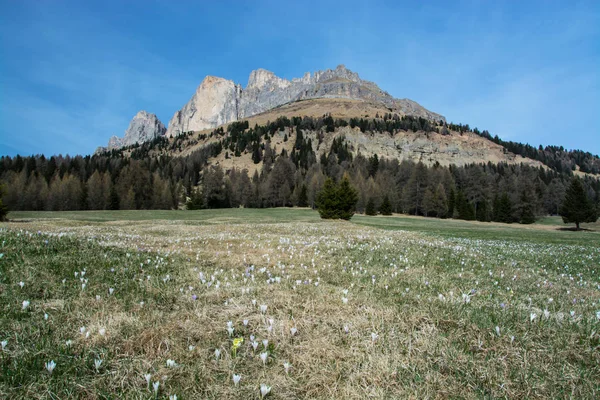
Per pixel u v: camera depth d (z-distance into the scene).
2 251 8.29
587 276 10.88
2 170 108.19
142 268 8.42
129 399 3.27
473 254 13.84
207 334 4.64
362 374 3.83
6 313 4.89
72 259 8.36
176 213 72.19
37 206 87.81
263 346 4.44
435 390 3.56
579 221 62.75
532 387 3.63
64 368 3.68
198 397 3.39
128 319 4.93
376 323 5.14
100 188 93.06
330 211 44.28
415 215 101.88
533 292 8.05
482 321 5.32
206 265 9.67
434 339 4.64
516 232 45.03
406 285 8.03
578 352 4.45
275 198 120.94
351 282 7.98
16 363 3.65
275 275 8.67
